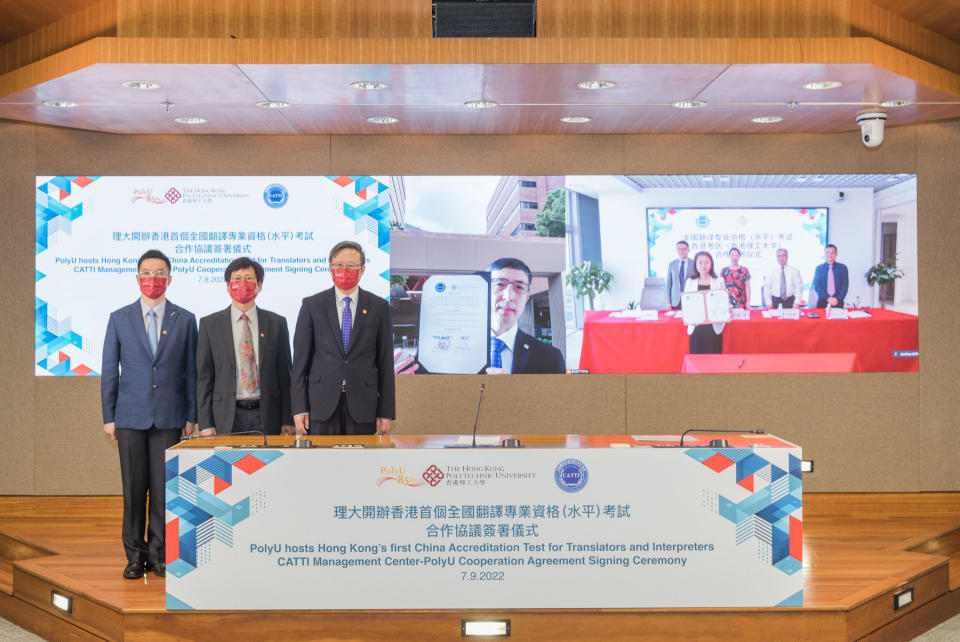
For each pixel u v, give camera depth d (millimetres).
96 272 6367
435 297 6457
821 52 4664
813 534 5805
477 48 4645
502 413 6461
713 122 6109
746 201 6516
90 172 6367
